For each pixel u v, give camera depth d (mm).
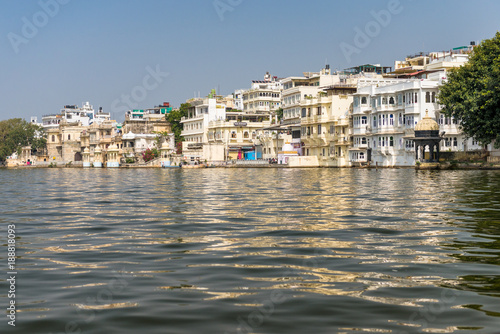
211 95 139000
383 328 7188
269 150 111938
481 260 11125
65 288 9289
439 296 8555
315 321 7457
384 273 10086
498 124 56000
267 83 146250
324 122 93875
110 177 65312
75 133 158625
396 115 76938
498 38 58594
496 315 7641
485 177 42906
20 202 27000
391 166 77500
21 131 163500
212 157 115750
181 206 23391
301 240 13758
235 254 12031
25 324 7473
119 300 8516
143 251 12570
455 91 60531
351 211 20141
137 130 139750
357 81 93188
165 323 7445
